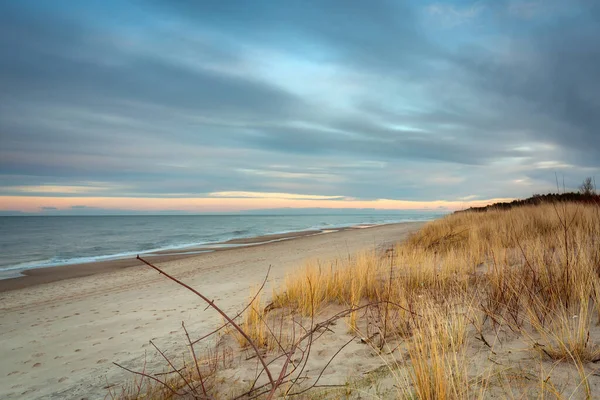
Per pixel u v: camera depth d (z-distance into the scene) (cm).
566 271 343
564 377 196
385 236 2303
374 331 362
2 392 349
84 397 305
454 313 318
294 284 567
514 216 1210
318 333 379
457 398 186
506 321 297
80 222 8912
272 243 2438
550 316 288
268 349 352
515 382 199
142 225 6725
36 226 6494
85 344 493
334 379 257
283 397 236
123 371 362
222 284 914
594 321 270
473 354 250
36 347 505
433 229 1518
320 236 2941
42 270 1552
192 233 4159
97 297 903
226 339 417
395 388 223
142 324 571
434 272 531
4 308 879
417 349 225
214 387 270
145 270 1413
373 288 514
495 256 523
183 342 443
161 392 278
